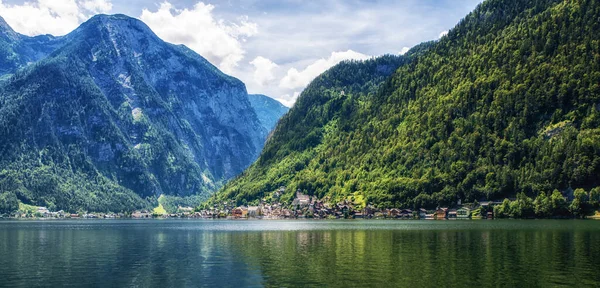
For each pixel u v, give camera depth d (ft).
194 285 269.64
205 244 479.00
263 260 351.05
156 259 367.86
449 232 556.92
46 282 281.13
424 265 311.47
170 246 464.24
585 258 327.26
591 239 437.99
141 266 334.44
